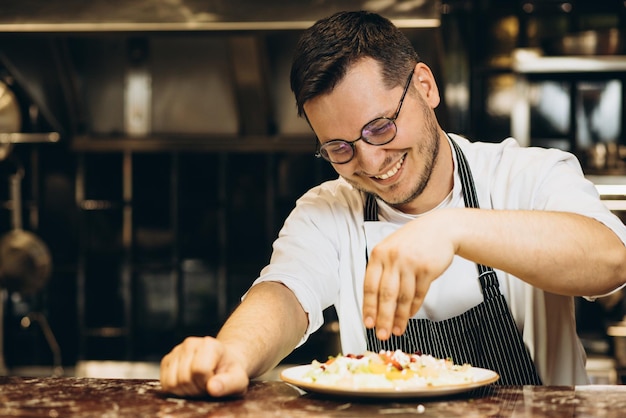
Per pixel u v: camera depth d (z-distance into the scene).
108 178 4.49
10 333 4.46
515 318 1.46
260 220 4.46
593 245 1.14
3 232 4.52
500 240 1.11
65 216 4.49
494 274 1.44
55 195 4.50
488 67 4.16
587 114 4.12
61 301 4.48
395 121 1.26
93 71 4.23
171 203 4.47
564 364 1.45
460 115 4.16
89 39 4.16
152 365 4.41
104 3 3.09
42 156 4.49
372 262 1.07
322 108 1.26
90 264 4.48
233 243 4.47
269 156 4.44
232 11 3.06
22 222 4.50
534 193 1.41
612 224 1.23
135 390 1.17
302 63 1.28
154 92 4.27
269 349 1.23
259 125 4.22
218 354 1.10
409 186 1.34
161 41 4.20
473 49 4.16
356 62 1.25
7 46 3.89
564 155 1.47
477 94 4.17
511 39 4.14
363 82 1.24
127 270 4.47
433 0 2.97
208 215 4.47
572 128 4.12
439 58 3.62
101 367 4.42
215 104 4.25
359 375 1.09
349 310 1.52
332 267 1.51
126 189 4.47
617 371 3.81
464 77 4.16
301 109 1.33
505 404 1.04
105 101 4.28
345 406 1.04
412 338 1.46
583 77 4.12
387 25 1.32
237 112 4.25
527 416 0.96
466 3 4.13
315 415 0.98
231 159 4.46
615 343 3.84
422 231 1.08
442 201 1.48
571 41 3.82
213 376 1.07
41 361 4.47
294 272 1.43
